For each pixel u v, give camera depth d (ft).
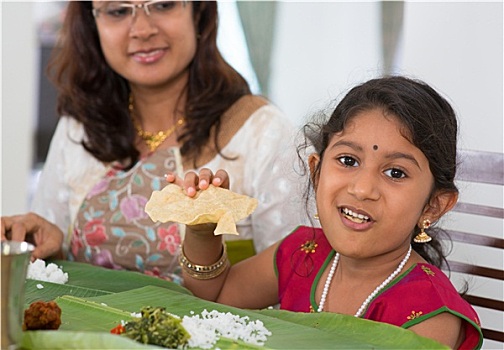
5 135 15.89
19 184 16.10
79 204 10.45
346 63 15.58
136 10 9.90
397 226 6.89
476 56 10.16
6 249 5.12
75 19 10.68
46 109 23.44
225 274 8.60
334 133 7.29
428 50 10.63
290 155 10.19
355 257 7.00
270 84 16.38
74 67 10.66
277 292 8.51
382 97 7.10
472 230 9.80
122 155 10.34
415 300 7.00
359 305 7.38
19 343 5.02
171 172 10.17
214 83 10.41
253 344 5.40
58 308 5.51
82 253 10.21
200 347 5.32
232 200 7.00
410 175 6.93
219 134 10.28
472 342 6.93
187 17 10.13
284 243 8.41
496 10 9.98
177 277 9.80
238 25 16.53
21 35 15.81
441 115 7.27
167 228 9.84
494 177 8.69
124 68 10.18
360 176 6.88
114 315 6.05
